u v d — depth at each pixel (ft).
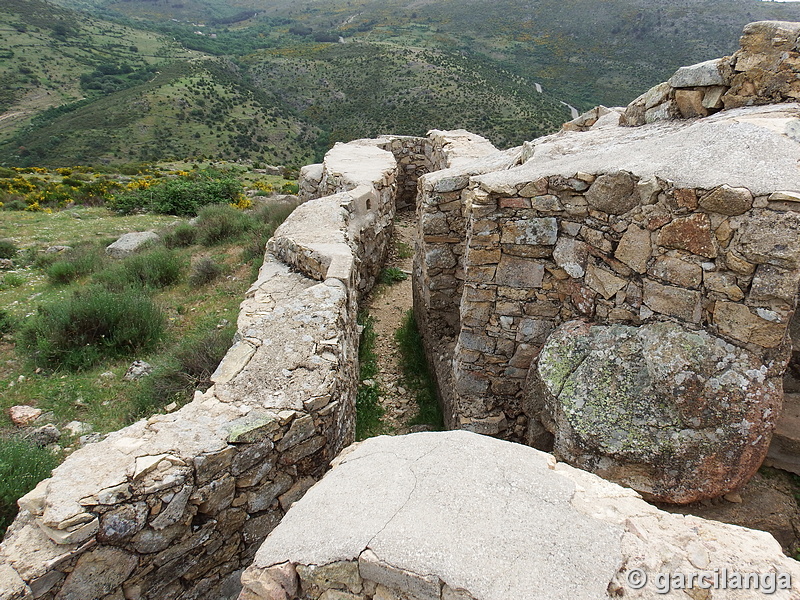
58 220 37.11
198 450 8.31
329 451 10.42
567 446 9.39
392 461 6.87
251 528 9.34
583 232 10.25
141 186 53.26
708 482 8.66
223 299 21.03
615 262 9.82
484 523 5.63
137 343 16.98
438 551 5.34
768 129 8.89
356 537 5.67
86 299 17.58
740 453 8.49
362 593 5.62
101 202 45.98
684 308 8.99
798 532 8.55
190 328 18.66
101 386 14.96
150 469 7.89
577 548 5.31
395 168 28.14
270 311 13.05
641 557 5.23
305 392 9.89
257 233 27.96
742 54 10.69
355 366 14.85
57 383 15.03
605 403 9.27
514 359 11.91
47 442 12.47
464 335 12.16
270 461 9.27
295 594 5.86
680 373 8.70
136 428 8.91
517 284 11.25
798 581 5.00
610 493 6.13
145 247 28.12
